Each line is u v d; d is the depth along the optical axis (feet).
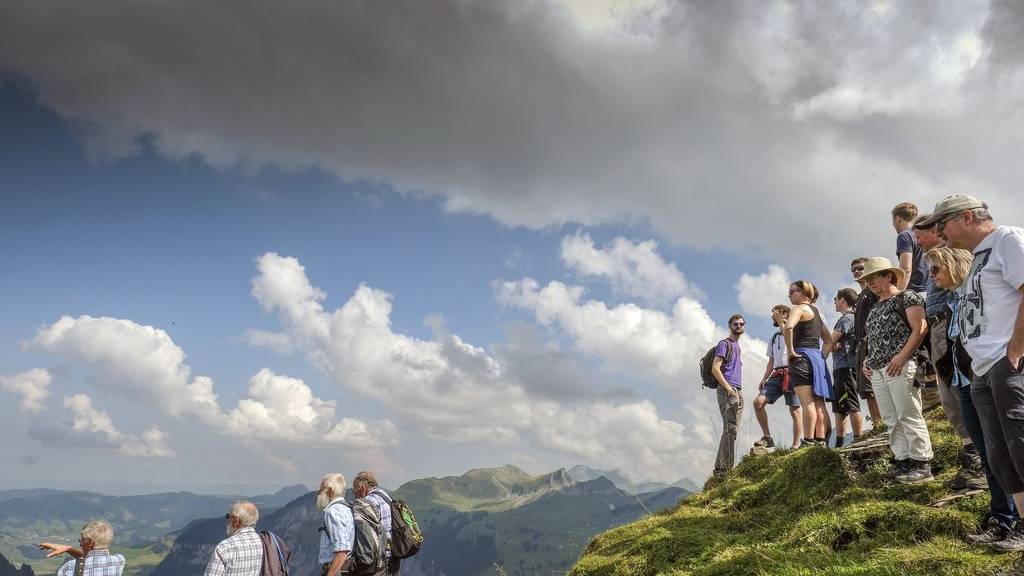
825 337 42.73
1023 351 16.21
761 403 44.88
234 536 28.40
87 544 29.09
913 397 27.02
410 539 33.01
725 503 37.47
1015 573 15.89
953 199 18.89
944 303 24.72
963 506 22.50
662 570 29.58
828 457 32.27
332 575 30.42
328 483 32.58
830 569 20.10
